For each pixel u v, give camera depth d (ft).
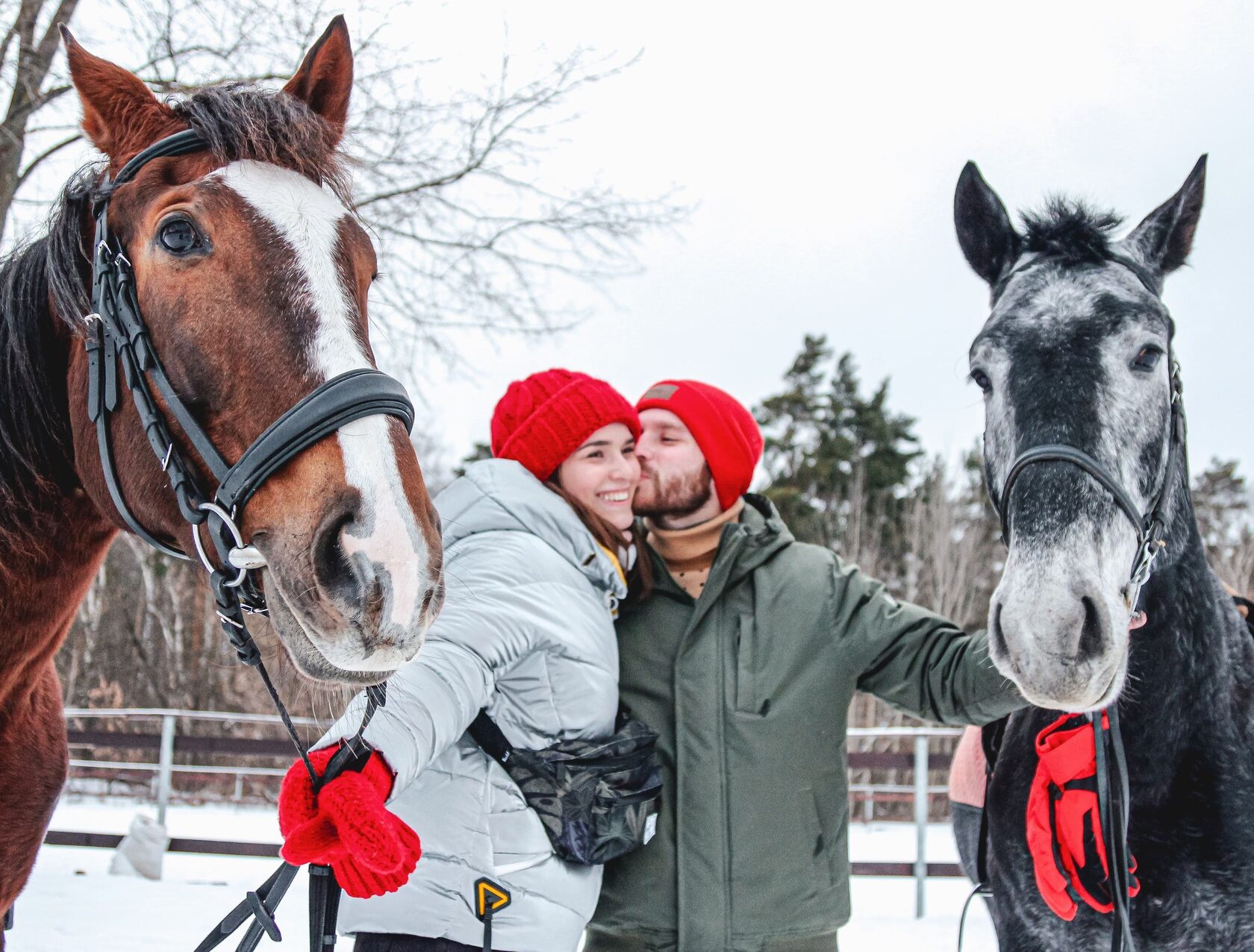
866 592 7.43
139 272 4.74
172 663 45.44
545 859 5.93
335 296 4.56
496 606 5.94
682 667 7.13
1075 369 6.02
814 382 78.84
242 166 4.74
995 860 7.47
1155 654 6.53
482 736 5.98
